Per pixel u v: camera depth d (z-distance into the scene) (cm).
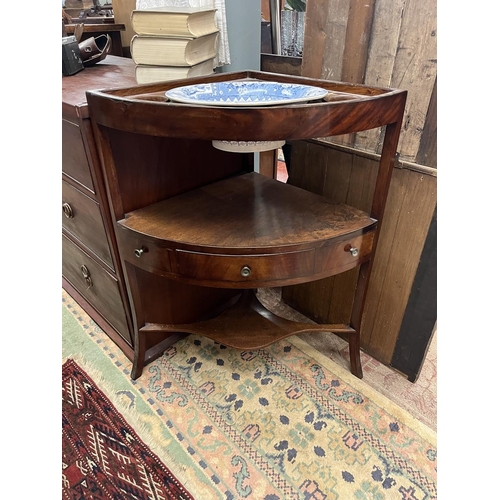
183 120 59
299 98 65
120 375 105
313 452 85
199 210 84
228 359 109
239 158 106
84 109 73
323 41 86
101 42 145
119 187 80
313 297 119
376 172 88
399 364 103
